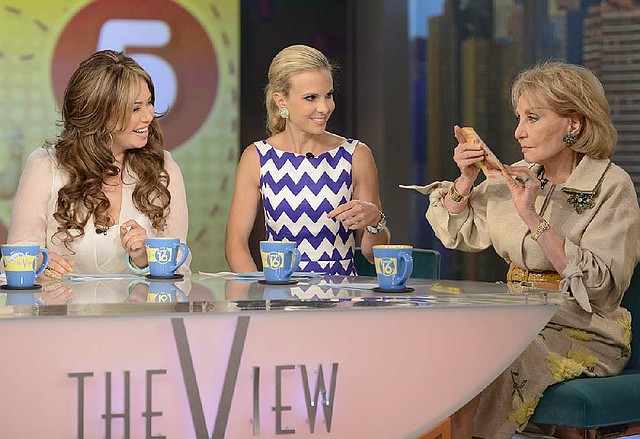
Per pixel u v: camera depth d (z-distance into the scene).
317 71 3.10
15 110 4.70
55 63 4.73
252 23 5.05
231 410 1.90
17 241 2.79
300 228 3.16
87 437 1.84
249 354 1.90
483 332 2.03
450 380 2.02
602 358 2.59
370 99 5.18
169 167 2.98
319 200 3.16
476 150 2.61
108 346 1.84
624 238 2.54
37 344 1.81
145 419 1.86
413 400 2.00
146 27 4.82
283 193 3.17
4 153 4.70
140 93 2.84
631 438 2.66
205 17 4.88
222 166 4.94
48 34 4.72
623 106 4.38
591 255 2.50
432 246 5.20
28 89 4.70
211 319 1.87
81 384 1.83
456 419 2.35
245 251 3.17
